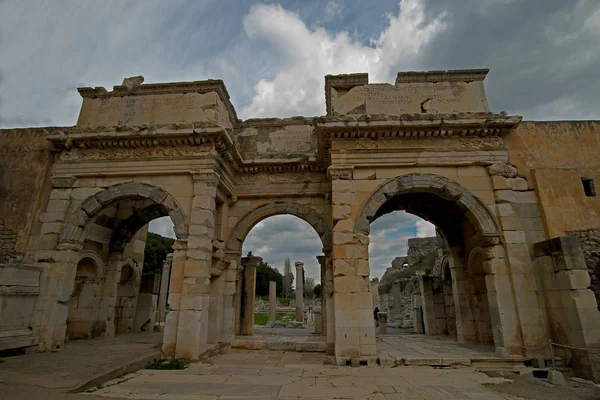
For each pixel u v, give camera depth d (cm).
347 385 781
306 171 1529
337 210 1160
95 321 1516
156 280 2075
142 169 1258
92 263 1527
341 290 1084
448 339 1578
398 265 4906
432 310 1877
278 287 8531
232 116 1590
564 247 998
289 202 1512
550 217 1142
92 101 1411
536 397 704
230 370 950
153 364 995
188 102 1366
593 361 887
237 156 1433
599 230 1130
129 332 1838
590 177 1197
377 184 1198
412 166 1212
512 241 1125
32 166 1339
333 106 1316
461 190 1188
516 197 1180
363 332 1049
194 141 1251
